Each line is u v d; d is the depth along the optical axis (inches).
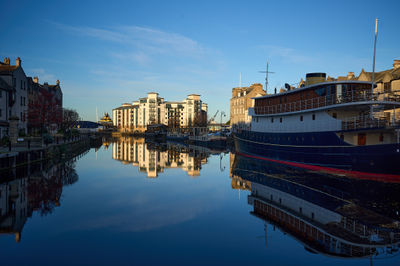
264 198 671.8
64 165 1227.9
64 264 332.2
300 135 1141.7
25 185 769.6
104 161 1434.5
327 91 1021.2
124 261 341.7
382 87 1576.0
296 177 940.6
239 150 1781.5
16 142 1293.1
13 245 385.1
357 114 1024.9
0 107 1555.1
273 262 342.3
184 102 6742.1
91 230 443.8
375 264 342.0
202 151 2218.3
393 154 808.9
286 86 1289.4
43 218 499.2
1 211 538.6
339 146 959.0
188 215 531.5
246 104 2930.6
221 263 339.3
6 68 1761.8
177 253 366.0
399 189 736.3
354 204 609.3
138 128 6545.3
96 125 6264.8
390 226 474.0
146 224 476.7
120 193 707.4
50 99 2504.9
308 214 540.4
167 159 1598.2
